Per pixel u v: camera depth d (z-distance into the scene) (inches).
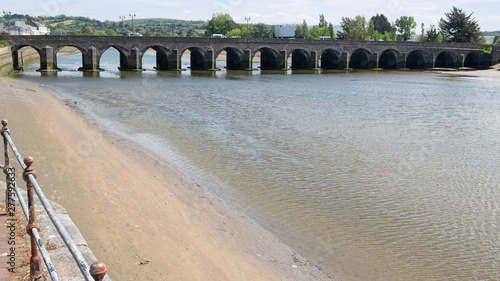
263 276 461.7
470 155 1044.5
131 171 777.6
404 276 491.8
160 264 441.1
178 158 928.3
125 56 3395.7
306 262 510.0
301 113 1599.4
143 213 579.8
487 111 1785.2
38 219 396.8
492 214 681.0
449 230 618.5
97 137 1053.8
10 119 1113.4
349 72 4023.1
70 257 341.7
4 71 2588.6
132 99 1852.9
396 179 842.8
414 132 1305.4
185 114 1505.9
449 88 2723.9
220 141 1108.5
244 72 3673.7
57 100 1670.8
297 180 815.7
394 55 4512.8
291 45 4013.3
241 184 780.0
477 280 490.0
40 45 3038.9
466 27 5413.4
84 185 656.4
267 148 1050.7
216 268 460.1
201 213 619.8
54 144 903.1
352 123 1423.5
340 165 925.2
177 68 3548.2
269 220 627.2
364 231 604.7
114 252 448.1
